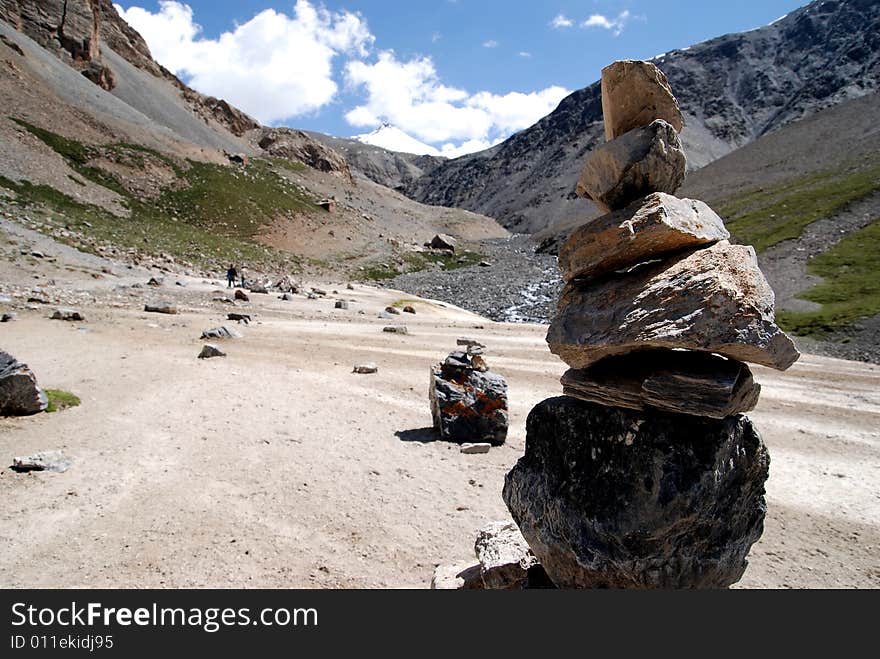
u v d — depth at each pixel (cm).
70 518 920
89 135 8981
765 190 13150
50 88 9681
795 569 944
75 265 3925
